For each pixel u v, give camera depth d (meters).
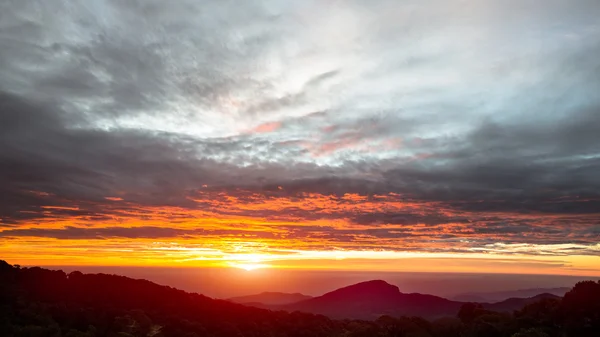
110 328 69.69
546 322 59.19
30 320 63.75
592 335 51.78
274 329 85.38
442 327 73.94
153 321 78.38
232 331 78.88
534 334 54.31
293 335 83.38
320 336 83.44
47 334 59.38
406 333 74.31
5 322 60.12
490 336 61.34
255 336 79.69
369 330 79.56
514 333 57.38
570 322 55.81
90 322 69.69
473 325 66.94
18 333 57.62
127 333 67.44
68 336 61.28
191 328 77.69
